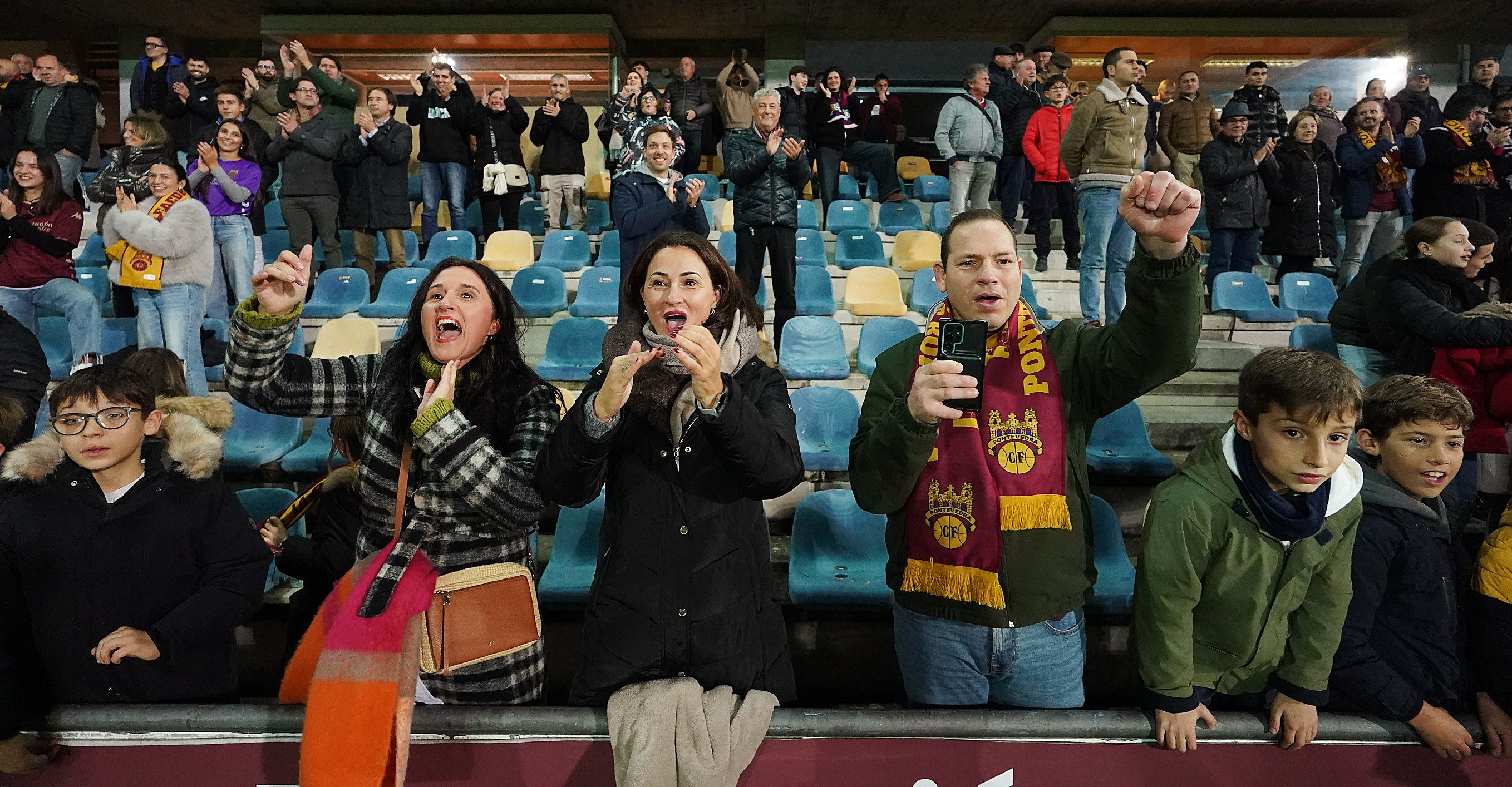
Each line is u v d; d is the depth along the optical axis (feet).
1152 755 5.05
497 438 5.36
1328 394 4.83
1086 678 8.59
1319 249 19.20
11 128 23.57
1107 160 15.90
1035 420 5.59
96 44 39.40
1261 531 5.20
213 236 14.35
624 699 4.66
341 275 18.42
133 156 13.46
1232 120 18.71
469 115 22.48
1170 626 5.15
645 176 14.51
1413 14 34.83
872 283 18.65
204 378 13.15
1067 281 20.04
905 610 5.90
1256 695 6.02
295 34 34.88
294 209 19.29
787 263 15.85
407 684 4.61
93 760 5.04
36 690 5.28
